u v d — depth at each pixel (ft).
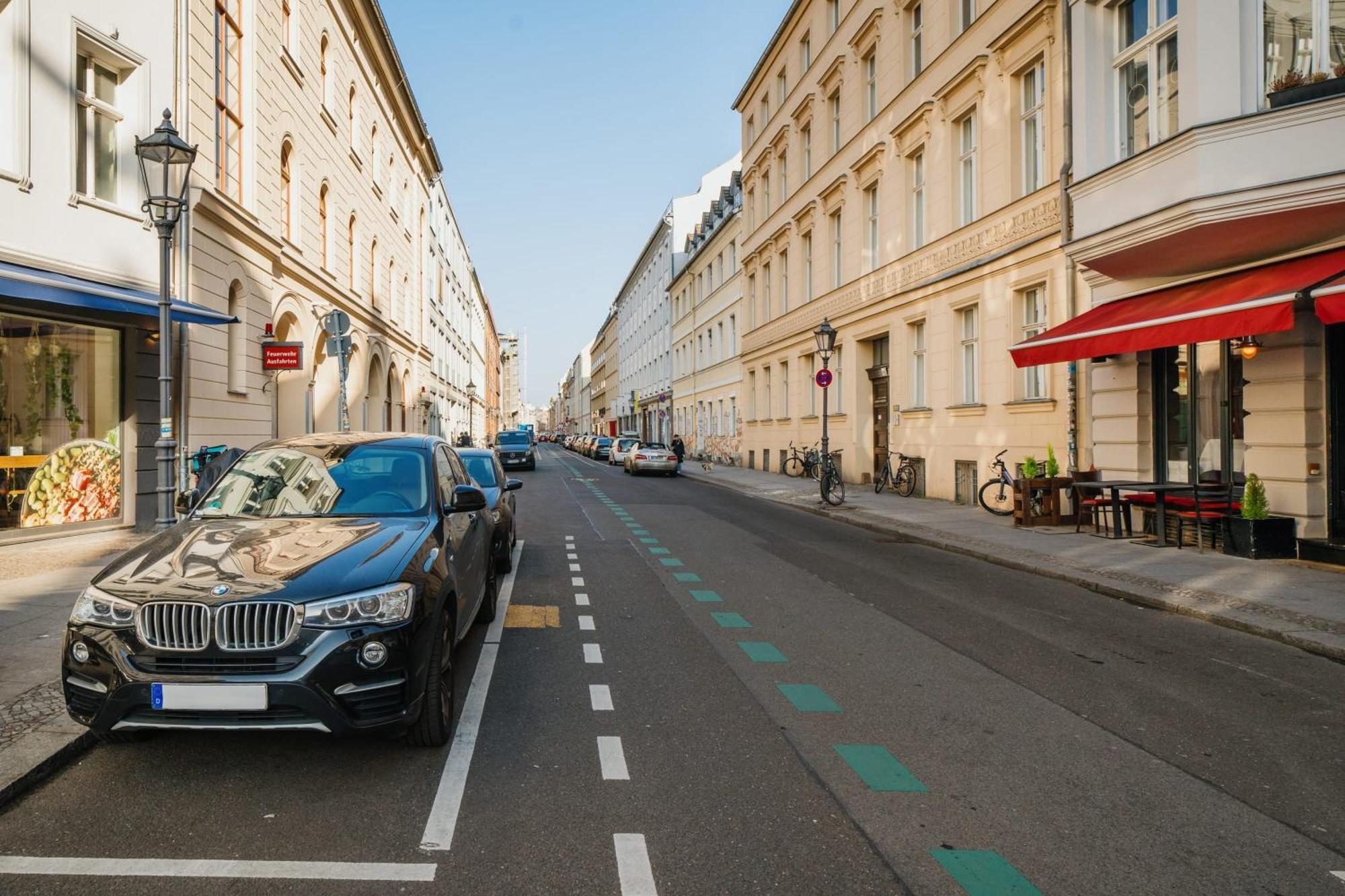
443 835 10.82
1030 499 43.16
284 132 57.77
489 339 329.11
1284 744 14.33
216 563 13.17
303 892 9.39
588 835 10.86
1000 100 51.31
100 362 38.06
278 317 57.00
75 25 35.35
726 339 130.11
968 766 13.30
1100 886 9.70
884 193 68.64
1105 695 17.03
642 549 38.68
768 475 98.22
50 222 34.27
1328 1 28.09
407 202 111.55
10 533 34.35
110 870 9.84
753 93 112.27
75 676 12.28
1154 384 39.09
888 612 24.97
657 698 16.72
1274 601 24.50
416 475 17.83
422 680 13.15
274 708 11.83
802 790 12.35
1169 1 35.50
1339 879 9.89
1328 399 30.73
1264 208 28.53
